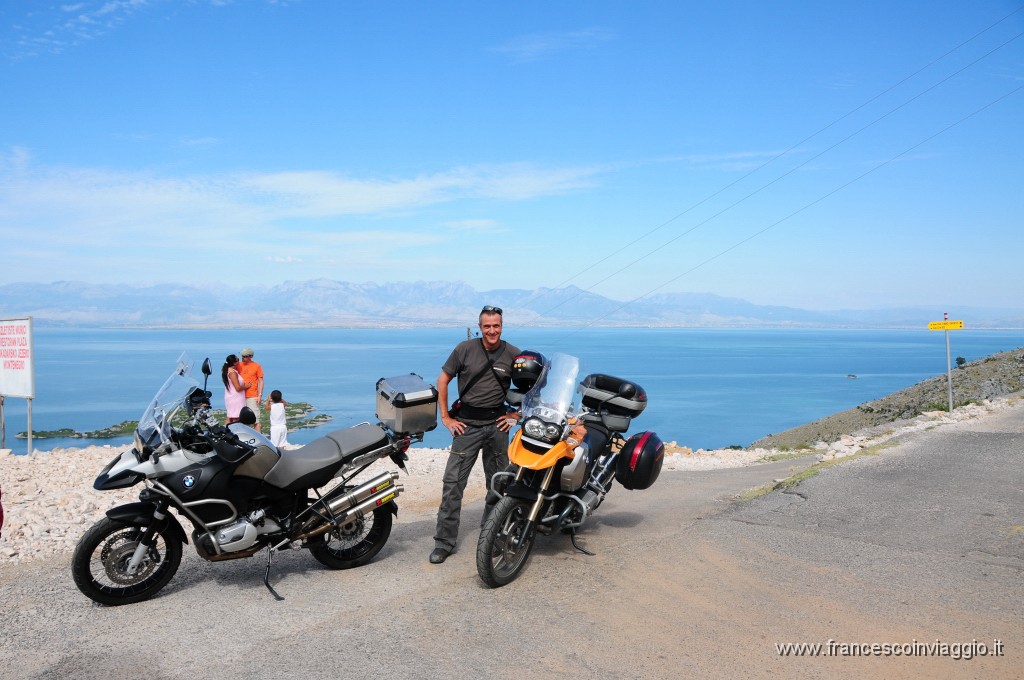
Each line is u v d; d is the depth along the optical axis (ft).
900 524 21.56
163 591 16.80
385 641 13.75
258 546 16.94
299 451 17.74
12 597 16.31
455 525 19.29
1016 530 20.48
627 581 17.03
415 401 18.63
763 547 19.56
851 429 84.84
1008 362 89.92
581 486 19.51
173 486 15.79
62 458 37.06
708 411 392.88
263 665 12.75
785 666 12.51
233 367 38.52
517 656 13.03
